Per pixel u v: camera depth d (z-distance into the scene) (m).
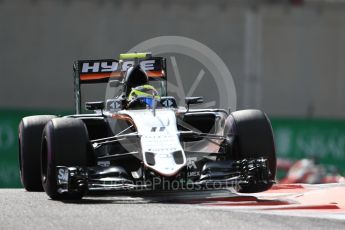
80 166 27.94
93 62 35.19
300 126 85.38
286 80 116.62
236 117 29.02
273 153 28.59
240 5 114.31
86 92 78.19
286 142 85.44
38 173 32.16
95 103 30.48
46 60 110.56
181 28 112.69
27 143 32.16
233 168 27.98
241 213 24.52
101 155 31.14
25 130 32.31
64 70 110.62
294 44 117.06
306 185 33.19
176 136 28.03
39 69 110.44
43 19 110.50
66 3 110.81
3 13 110.25
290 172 63.38
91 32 111.12
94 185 27.27
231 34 113.56
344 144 84.75
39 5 110.50
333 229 22.06
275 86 116.38
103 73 35.28
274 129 85.56
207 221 22.95
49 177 28.00
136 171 29.56
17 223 23.05
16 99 110.19
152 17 112.31
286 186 33.03
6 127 72.44
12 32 110.25
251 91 113.56
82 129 28.38
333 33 118.69
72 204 27.05
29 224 22.84
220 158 29.89
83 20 111.00
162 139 27.75
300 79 117.06
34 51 110.50
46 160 28.91
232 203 27.14
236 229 21.83
